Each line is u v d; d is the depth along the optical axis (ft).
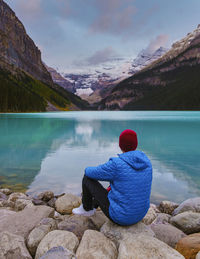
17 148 30.45
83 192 8.61
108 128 61.62
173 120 99.19
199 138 41.96
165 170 19.26
